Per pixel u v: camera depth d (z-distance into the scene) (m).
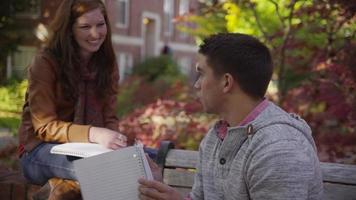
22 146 3.16
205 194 2.09
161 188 2.06
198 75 2.09
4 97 13.62
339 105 4.30
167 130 5.30
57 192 2.92
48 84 3.05
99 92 3.28
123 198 2.20
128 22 25.00
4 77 16.11
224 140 1.96
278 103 5.42
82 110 3.19
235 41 1.98
